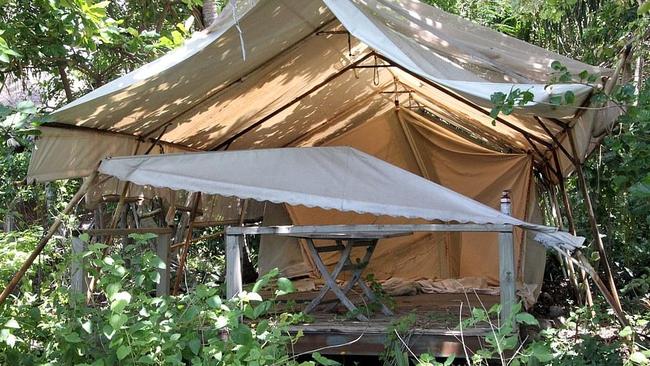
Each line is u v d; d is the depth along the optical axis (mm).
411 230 3969
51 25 5824
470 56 4582
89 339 3371
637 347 4012
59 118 4148
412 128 7453
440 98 6535
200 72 4207
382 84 6438
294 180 4266
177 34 5914
